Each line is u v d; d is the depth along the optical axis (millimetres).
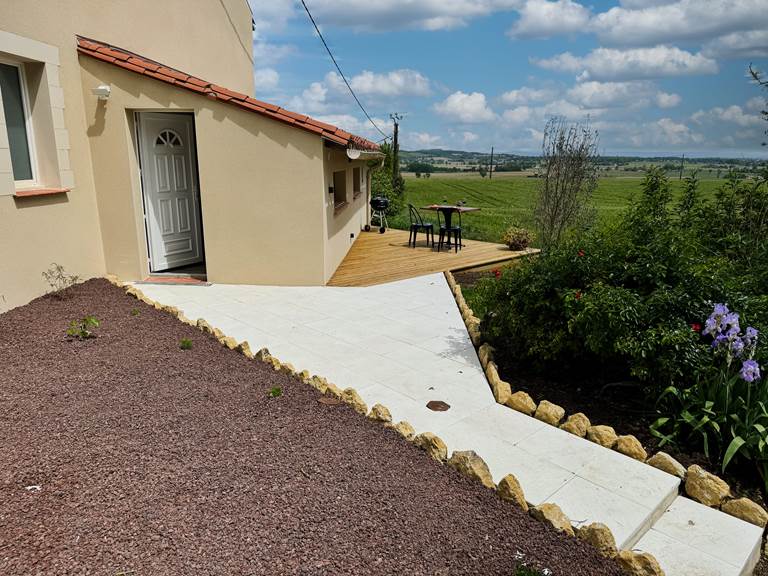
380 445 3215
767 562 2770
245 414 3469
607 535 2443
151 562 2072
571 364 4715
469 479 2938
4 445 2869
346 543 2303
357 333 5887
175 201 8500
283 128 7461
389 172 21828
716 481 3043
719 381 3496
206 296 7316
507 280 5145
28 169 6344
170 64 8766
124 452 2857
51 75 6293
